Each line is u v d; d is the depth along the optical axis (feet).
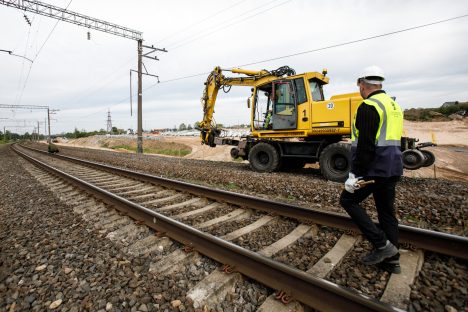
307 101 28.02
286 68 31.99
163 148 105.29
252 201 15.89
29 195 21.89
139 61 75.87
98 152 78.64
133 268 9.84
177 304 7.77
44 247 11.73
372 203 15.99
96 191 19.77
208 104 40.40
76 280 9.21
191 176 28.37
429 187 21.49
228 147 69.46
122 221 14.61
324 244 11.21
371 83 8.91
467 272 9.00
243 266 9.15
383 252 8.79
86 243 12.05
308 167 36.91
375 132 8.31
